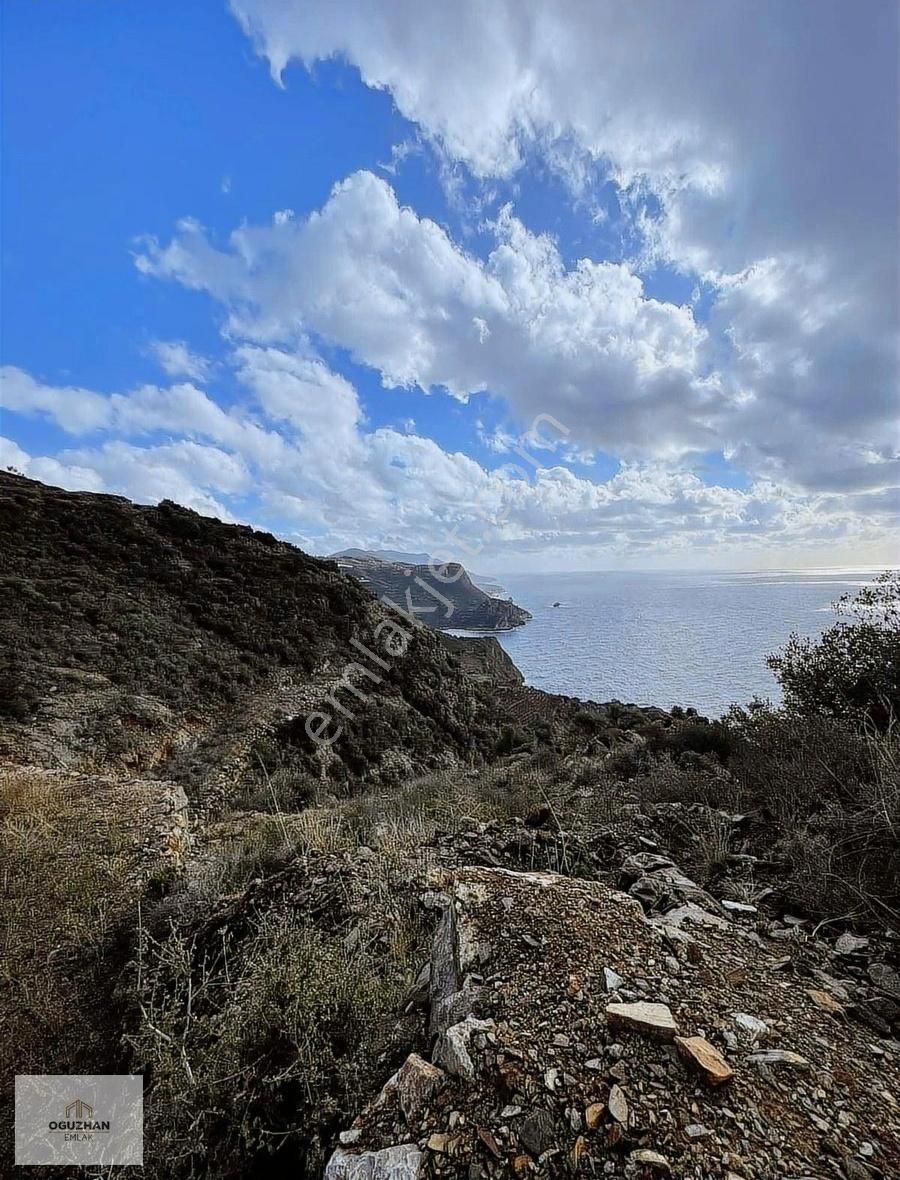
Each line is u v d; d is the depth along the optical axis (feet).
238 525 105.60
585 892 9.78
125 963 12.22
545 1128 5.14
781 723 19.89
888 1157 4.82
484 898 9.48
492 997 7.04
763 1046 6.03
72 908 14.88
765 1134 4.95
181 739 44.96
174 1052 8.25
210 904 13.84
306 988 8.25
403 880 12.42
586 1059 5.81
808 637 27.96
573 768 32.76
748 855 12.86
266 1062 7.76
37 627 53.01
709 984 7.18
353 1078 6.85
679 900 10.60
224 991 9.83
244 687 60.64
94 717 40.55
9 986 11.75
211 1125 7.30
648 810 17.26
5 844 18.66
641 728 55.42
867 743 14.51
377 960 9.36
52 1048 9.94
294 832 18.45
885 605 24.59
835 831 11.83
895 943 8.77
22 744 33.78
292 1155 6.61
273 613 81.05
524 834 15.30
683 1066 5.62
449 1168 5.02
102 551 78.18
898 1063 6.13
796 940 9.02
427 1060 6.57
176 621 68.28
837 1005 7.06
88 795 25.57
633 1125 5.03
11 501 79.15
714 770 21.94
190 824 28.27
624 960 7.53
